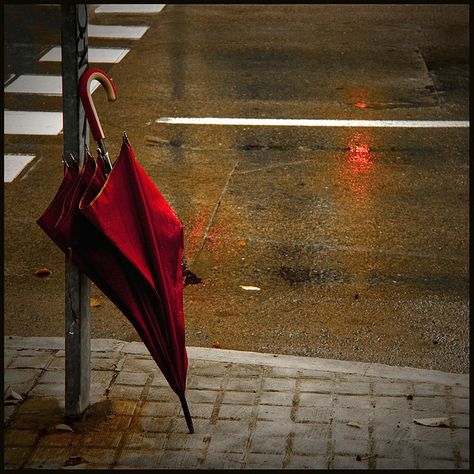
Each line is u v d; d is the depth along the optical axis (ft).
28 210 35.01
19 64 53.36
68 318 20.10
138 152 40.83
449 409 21.43
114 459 19.56
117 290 19.10
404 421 20.94
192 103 47.19
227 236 32.91
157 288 19.31
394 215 34.76
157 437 20.29
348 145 41.86
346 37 59.21
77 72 18.72
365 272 30.48
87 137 19.47
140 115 45.44
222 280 29.86
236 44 57.72
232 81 50.78
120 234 18.65
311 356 25.50
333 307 28.19
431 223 34.14
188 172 38.70
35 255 31.63
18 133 42.91
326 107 46.80
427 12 65.05
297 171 38.91
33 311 27.86
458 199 36.27
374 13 64.75
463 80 51.13
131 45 57.36
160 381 22.49
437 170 39.11
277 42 58.18
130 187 18.99
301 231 33.40
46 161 39.73
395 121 44.88
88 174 19.12
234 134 43.14
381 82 50.67
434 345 26.12
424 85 50.26
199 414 21.13
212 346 25.93
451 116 45.68
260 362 23.43
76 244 18.81
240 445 20.03
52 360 23.49
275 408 21.39
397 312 27.94
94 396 21.80
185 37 59.21
